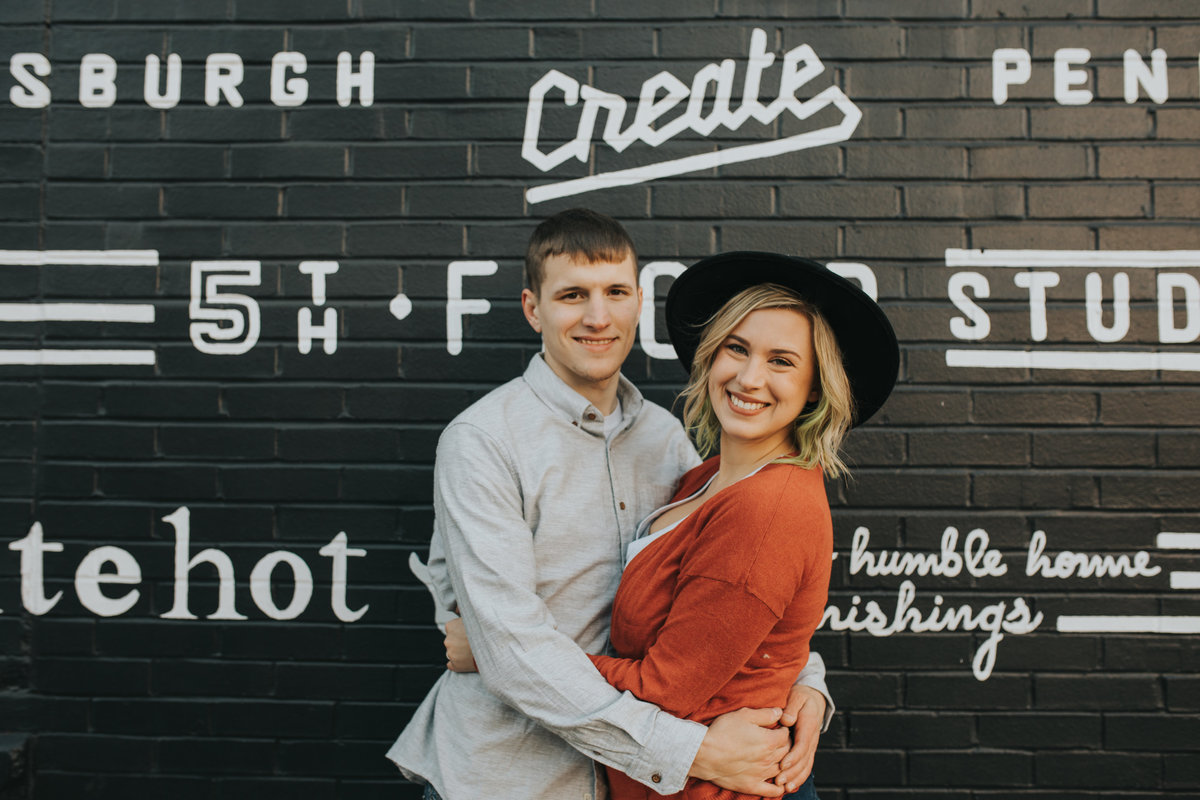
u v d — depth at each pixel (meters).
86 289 2.30
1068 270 2.25
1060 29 2.26
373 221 2.30
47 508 2.28
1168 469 2.22
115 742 2.25
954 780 2.20
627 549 1.55
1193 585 2.20
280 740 2.25
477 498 1.43
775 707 1.37
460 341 2.28
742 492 1.31
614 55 2.29
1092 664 2.21
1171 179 2.25
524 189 2.29
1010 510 2.23
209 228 2.31
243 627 2.26
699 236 2.27
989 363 2.24
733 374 1.40
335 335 2.29
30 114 2.32
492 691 1.37
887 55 2.27
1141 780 2.19
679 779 1.29
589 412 1.55
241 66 2.31
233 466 2.28
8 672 2.26
